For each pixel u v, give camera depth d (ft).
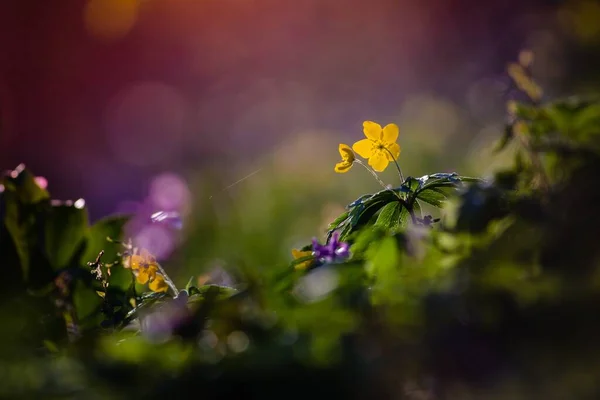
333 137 12.17
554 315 2.48
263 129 14.80
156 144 14.40
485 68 14.34
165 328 2.56
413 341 2.48
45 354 2.65
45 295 2.92
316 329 2.49
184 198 7.11
